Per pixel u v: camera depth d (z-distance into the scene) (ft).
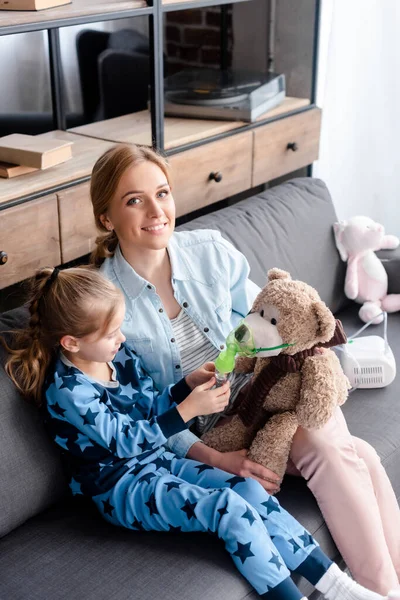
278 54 8.98
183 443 5.40
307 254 7.38
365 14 8.68
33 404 5.06
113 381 5.25
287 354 5.20
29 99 7.57
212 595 4.41
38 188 6.09
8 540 4.91
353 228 7.55
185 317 5.73
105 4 6.32
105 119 8.38
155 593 4.40
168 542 4.82
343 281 7.77
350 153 9.32
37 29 5.75
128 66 8.45
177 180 7.19
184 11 8.87
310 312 5.05
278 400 5.29
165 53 8.93
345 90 8.93
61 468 5.14
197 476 5.12
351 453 5.22
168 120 8.08
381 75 9.04
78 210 6.34
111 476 5.00
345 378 5.46
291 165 8.71
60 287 4.89
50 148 6.37
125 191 5.26
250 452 5.27
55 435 5.01
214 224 6.77
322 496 5.13
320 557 4.74
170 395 5.47
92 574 4.56
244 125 7.98
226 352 5.17
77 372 4.99
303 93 8.95
